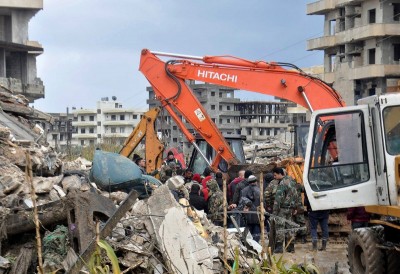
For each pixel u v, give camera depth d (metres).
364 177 13.30
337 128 13.49
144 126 24.66
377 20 67.75
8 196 12.32
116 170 14.72
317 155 13.80
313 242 17.53
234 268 10.06
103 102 156.38
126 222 11.68
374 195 13.20
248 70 21.58
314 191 13.75
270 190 17.28
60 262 10.26
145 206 12.08
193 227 11.55
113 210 11.02
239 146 27.00
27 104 23.06
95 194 10.74
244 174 18.80
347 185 13.45
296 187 16.86
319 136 13.82
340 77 72.44
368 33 67.06
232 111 128.50
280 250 16.61
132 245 11.11
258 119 129.50
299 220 16.97
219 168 22.28
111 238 11.03
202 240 11.38
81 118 156.88
